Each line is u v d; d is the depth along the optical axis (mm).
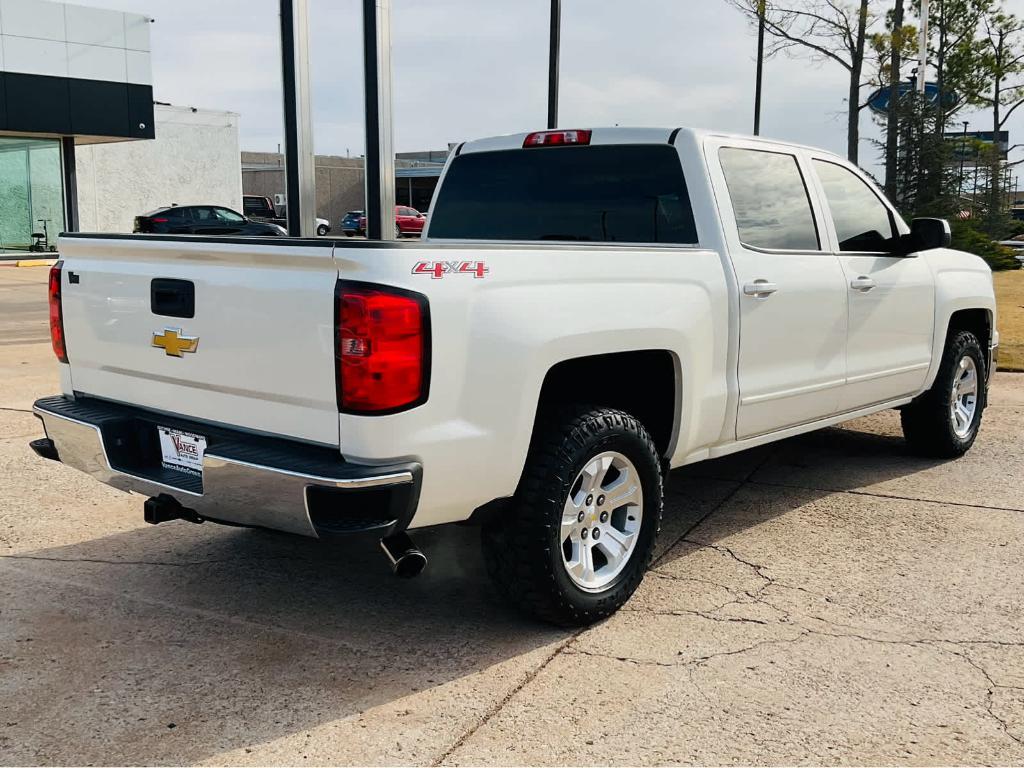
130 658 3596
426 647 3699
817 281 4984
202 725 3135
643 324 3926
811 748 3012
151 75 28328
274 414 3398
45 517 5207
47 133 26656
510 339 3430
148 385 3832
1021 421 7793
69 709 3229
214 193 35500
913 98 25453
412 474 3211
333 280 3184
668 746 3020
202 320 3545
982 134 42031
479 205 5367
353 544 3189
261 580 4375
